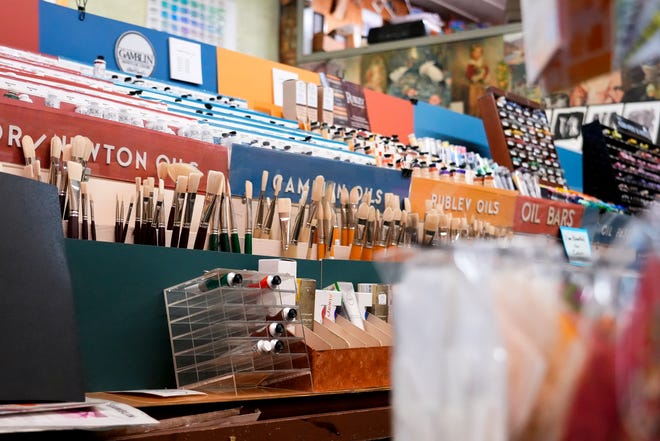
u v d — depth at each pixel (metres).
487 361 0.68
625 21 0.79
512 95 4.78
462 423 0.68
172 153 2.24
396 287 0.75
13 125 1.92
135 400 1.66
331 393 1.93
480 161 4.17
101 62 2.79
